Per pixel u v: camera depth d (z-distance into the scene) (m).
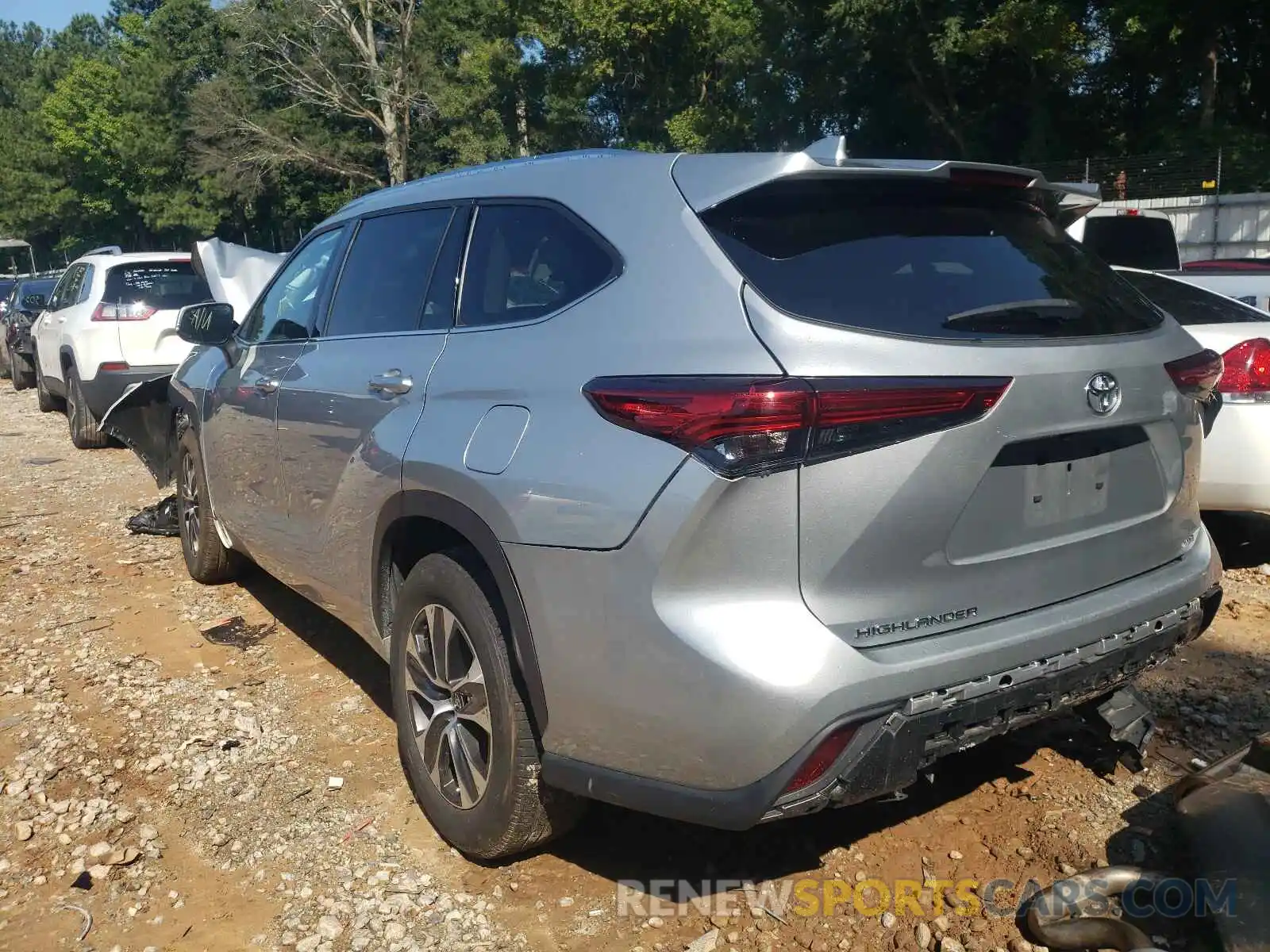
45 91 81.81
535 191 3.12
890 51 25.78
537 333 2.85
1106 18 24.36
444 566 3.00
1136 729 3.28
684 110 32.78
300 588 4.25
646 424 2.41
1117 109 28.80
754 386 2.28
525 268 3.04
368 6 36.62
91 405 9.85
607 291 2.71
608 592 2.43
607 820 3.28
